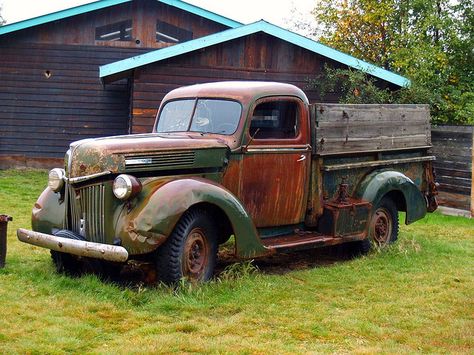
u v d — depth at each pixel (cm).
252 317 504
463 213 1119
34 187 1294
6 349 412
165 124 692
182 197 547
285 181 666
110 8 1644
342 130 714
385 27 2108
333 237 691
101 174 549
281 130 664
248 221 591
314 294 580
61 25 1645
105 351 417
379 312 527
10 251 701
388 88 1369
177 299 530
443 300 569
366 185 742
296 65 1364
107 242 550
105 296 536
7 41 1639
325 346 444
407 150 810
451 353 438
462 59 1775
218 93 659
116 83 1667
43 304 512
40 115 1658
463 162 1120
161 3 1655
